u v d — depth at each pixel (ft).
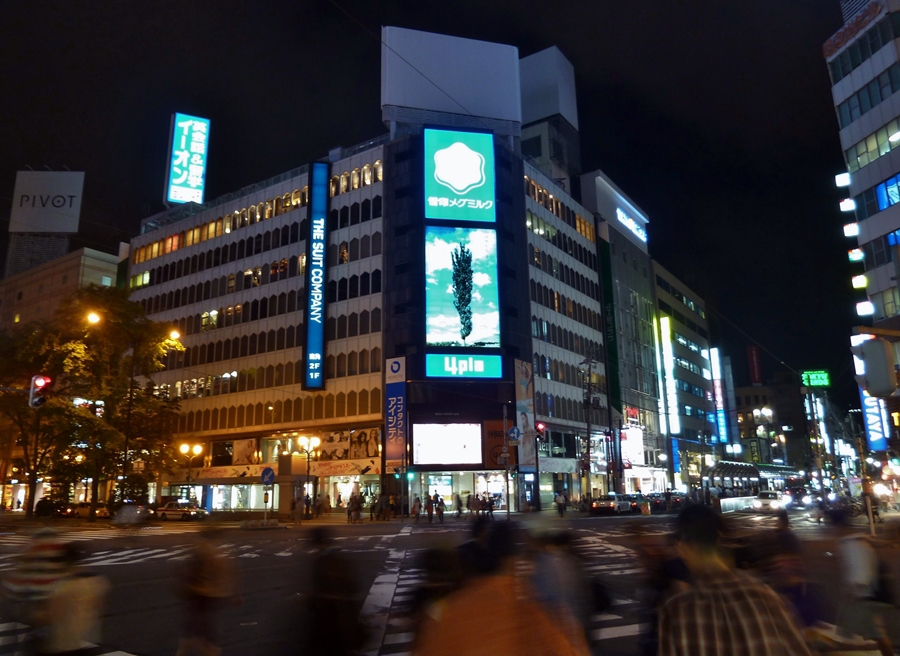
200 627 24.63
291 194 200.64
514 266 184.24
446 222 175.32
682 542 9.96
